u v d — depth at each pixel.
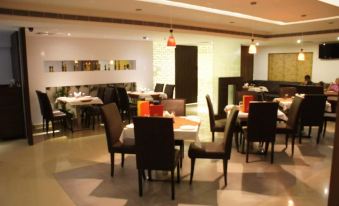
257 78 11.52
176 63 9.81
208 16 5.86
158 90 8.33
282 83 10.09
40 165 4.25
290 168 4.02
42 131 6.40
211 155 3.43
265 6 4.80
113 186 3.49
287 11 5.21
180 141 4.05
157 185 3.51
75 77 7.60
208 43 8.70
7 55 6.91
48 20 4.68
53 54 7.16
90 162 4.35
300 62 10.27
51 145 5.28
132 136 3.61
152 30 5.93
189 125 3.60
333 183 1.23
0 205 3.05
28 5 4.46
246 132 4.31
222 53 8.79
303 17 5.92
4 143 5.48
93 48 7.77
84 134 6.08
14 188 3.47
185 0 4.38
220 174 3.82
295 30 8.08
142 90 8.19
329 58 9.38
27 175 3.87
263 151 4.78
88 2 4.46
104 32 6.26
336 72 9.41
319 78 9.85
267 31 8.45
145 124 2.93
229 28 7.37
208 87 8.93
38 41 6.90
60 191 3.37
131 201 3.11
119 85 8.41
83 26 5.13
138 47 8.64
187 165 4.15
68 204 3.06
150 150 3.02
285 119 4.84
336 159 1.21
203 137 5.64
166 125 2.90
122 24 5.50
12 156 4.68
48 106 5.85
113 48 8.12
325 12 5.34
